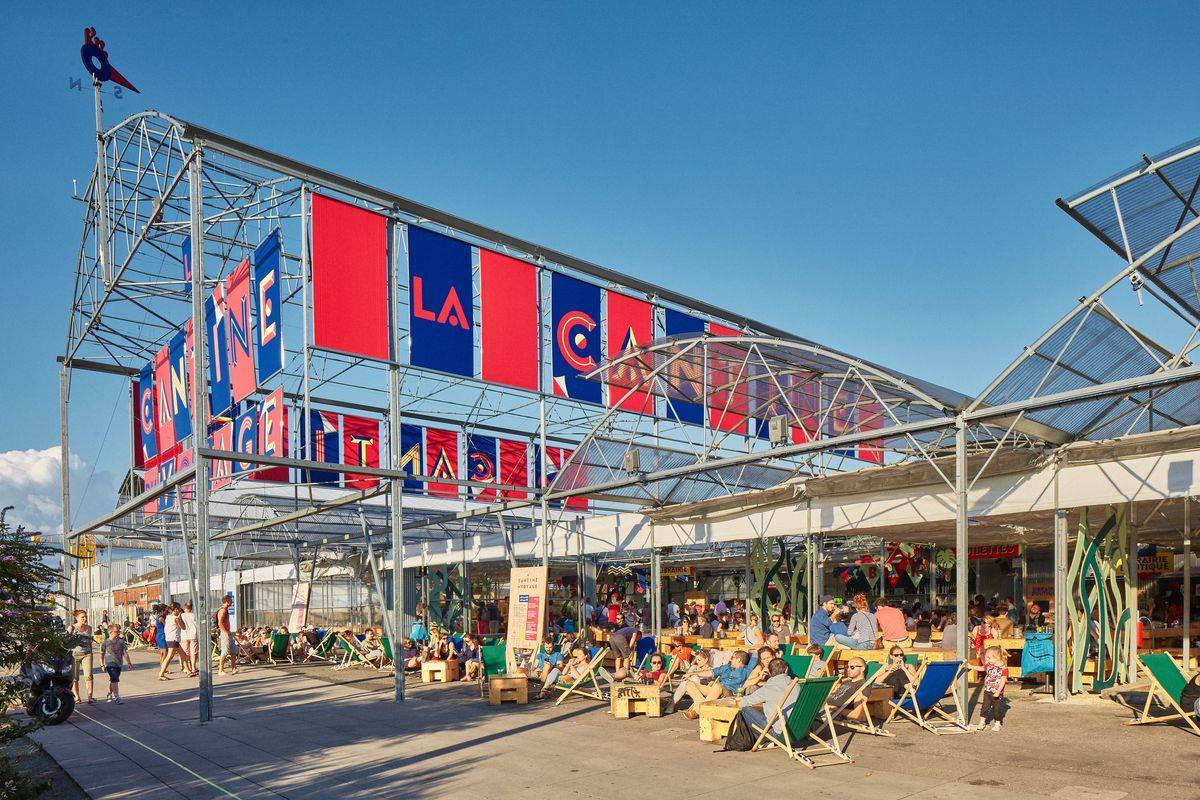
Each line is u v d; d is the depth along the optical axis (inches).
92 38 798.5
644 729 476.7
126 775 407.8
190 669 855.7
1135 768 347.6
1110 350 503.8
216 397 685.9
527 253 832.3
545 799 332.2
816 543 745.6
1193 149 395.9
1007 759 372.5
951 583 1275.8
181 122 577.3
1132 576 596.7
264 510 1106.1
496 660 673.0
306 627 1067.3
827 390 729.0
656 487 817.5
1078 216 452.1
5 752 474.6
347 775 386.3
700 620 929.5
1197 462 486.0
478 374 770.2
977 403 494.6
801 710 390.9
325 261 647.8
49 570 348.8
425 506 1210.0
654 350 690.2
